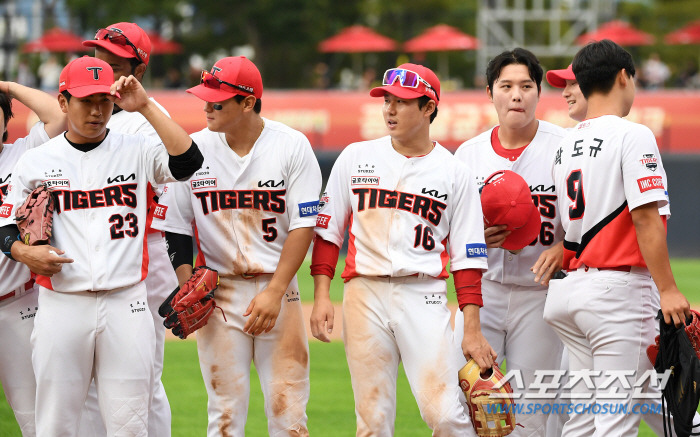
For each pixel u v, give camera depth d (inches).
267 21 4220.0
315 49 4340.6
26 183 577.6
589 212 589.6
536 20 3868.1
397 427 863.7
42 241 554.9
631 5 5191.9
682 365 560.1
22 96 681.6
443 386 595.2
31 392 646.5
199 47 4279.0
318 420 888.3
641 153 567.8
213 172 627.8
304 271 2128.4
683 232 2452.0
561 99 2716.5
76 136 579.5
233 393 631.8
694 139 2753.4
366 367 610.2
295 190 624.4
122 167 578.2
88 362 571.5
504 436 613.3
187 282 593.6
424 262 605.3
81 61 560.1
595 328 585.9
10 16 3506.4
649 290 587.8
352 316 615.5
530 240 659.4
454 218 622.2
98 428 692.1
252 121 622.2
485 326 701.3
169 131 558.3
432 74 610.9
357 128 2827.3
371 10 4517.7
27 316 641.0
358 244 617.3
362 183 619.8
